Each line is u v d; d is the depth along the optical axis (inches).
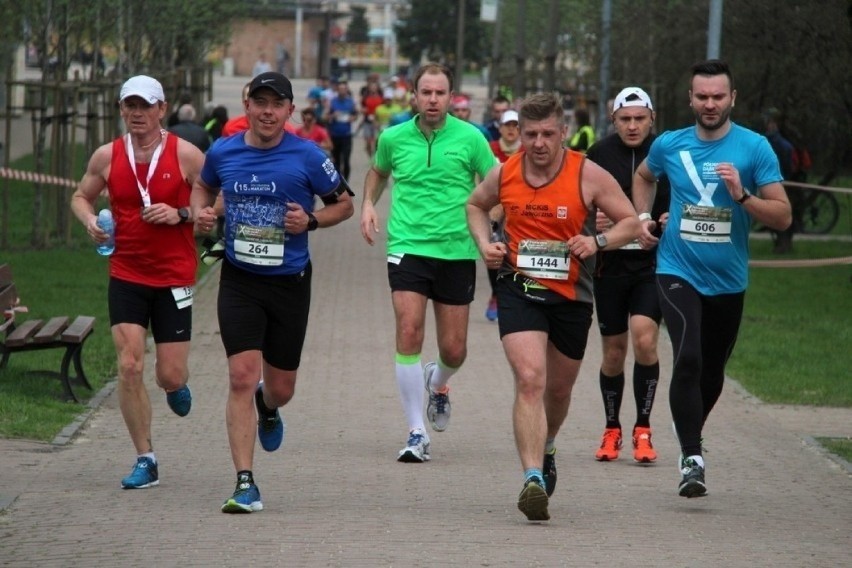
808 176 2299.5
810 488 717.3
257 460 756.0
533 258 613.0
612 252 760.3
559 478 725.9
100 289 1440.7
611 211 612.4
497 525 607.2
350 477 714.8
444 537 580.4
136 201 659.4
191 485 689.0
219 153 625.0
